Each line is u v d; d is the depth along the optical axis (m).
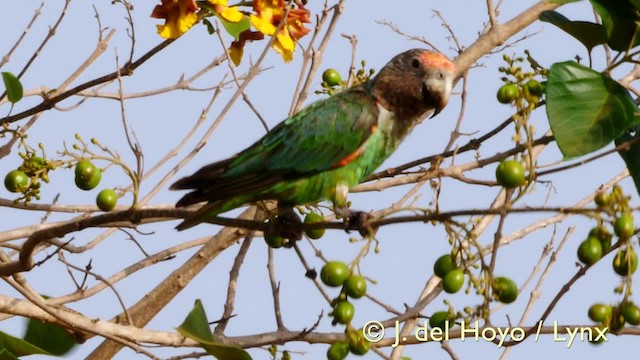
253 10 11.30
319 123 10.55
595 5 9.38
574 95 8.86
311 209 11.29
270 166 10.31
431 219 8.31
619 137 9.44
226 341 10.23
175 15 10.84
